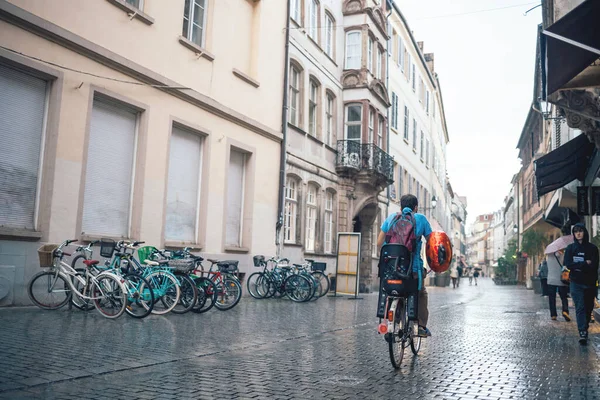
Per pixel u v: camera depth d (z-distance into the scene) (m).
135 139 12.15
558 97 11.07
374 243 27.77
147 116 12.22
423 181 40.94
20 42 9.43
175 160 13.47
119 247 10.19
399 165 32.47
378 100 25.31
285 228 18.69
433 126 47.00
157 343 6.90
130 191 12.03
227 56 15.21
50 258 9.27
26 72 9.74
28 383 4.61
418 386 5.09
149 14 12.37
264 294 15.24
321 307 13.59
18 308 9.19
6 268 9.23
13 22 9.30
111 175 11.55
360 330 9.41
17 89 9.63
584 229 8.48
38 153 9.99
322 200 21.36
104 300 8.98
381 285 5.90
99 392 4.51
